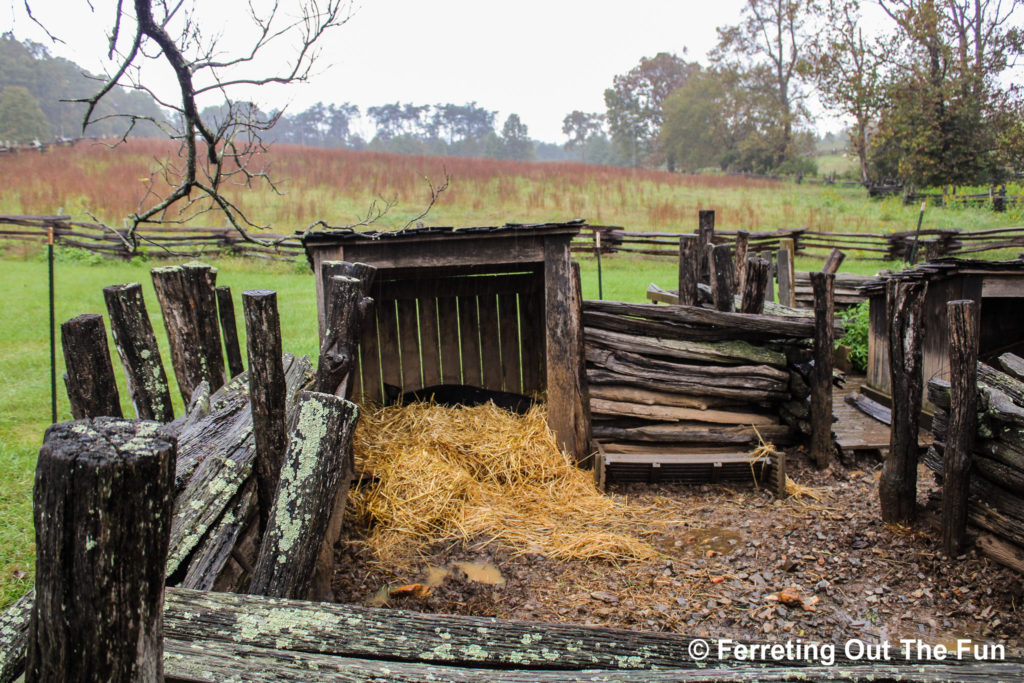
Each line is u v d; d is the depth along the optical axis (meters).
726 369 6.23
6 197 23.33
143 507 1.42
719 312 6.21
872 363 8.20
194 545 3.07
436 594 4.31
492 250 5.85
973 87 31.12
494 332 7.23
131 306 4.54
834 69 36.47
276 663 2.22
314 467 3.29
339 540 4.85
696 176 38.56
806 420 6.23
